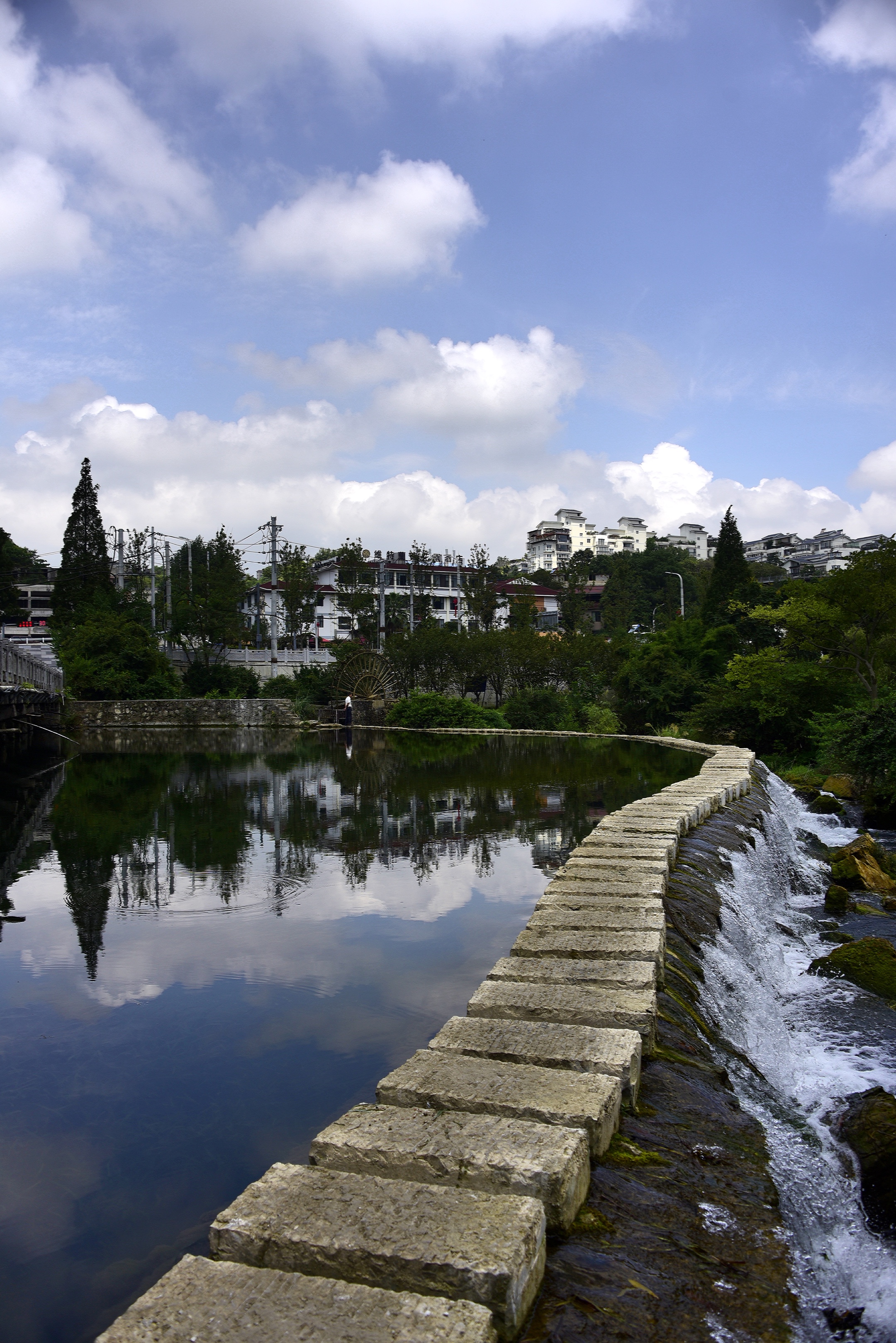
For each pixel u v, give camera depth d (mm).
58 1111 4812
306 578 67500
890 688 25719
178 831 14000
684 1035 5078
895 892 11688
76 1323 3207
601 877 7527
